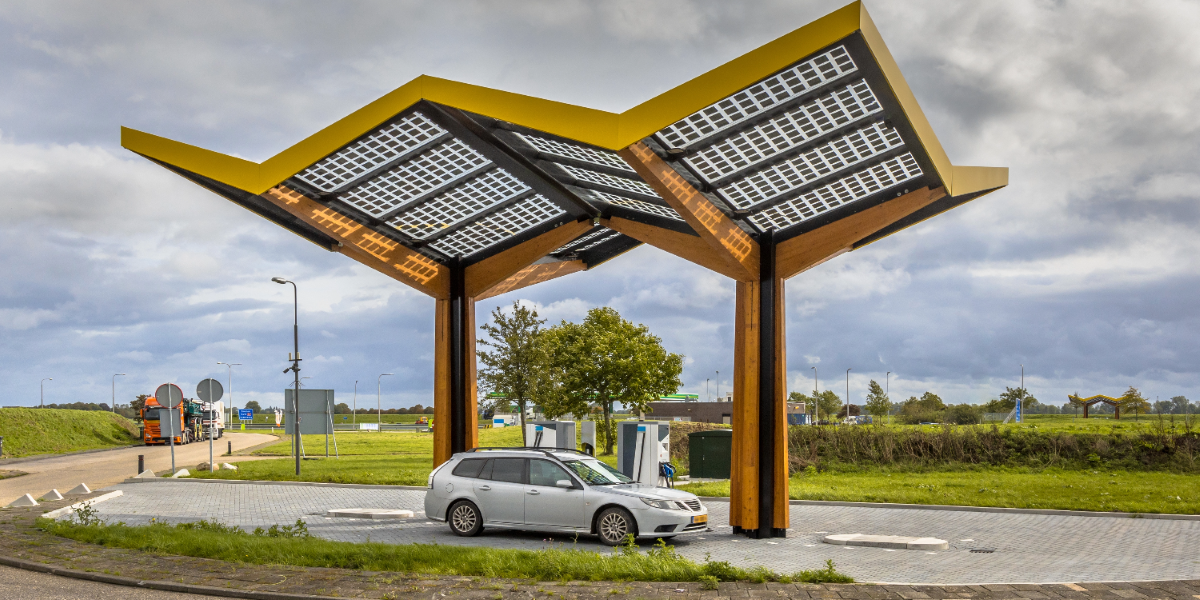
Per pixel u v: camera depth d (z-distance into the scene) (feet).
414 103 33.42
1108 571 32.50
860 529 46.06
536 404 108.06
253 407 528.22
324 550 32.22
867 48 27.04
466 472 43.24
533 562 30.17
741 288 44.37
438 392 51.90
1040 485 72.64
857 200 41.14
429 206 43.83
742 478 43.34
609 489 40.06
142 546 34.50
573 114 31.96
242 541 34.24
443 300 52.24
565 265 56.59
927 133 33.78
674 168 35.91
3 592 26.89
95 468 101.19
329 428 93.04
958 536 43.29
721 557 35.91
